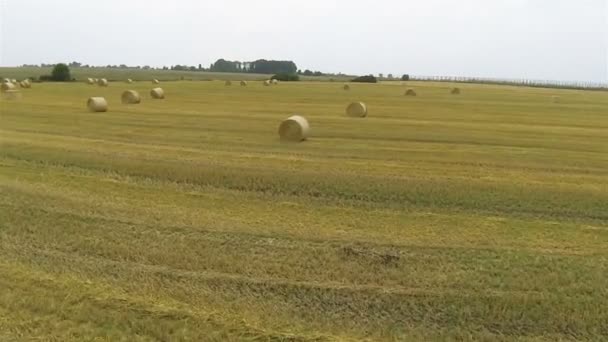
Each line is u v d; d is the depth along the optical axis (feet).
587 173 54.08
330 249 30.42
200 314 22.24
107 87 212.84
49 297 23.03
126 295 23.65
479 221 36.99
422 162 57.93
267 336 20.71
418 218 37.45
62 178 46.57
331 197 42.98
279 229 33.86
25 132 75.05
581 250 31.37
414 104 145.38
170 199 40.98
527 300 24.30
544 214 39.22
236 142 69.51
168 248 29.89
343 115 107.65
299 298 24.41
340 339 20.75
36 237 30.89
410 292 25.03
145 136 73.82
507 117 111.14
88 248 29.53
